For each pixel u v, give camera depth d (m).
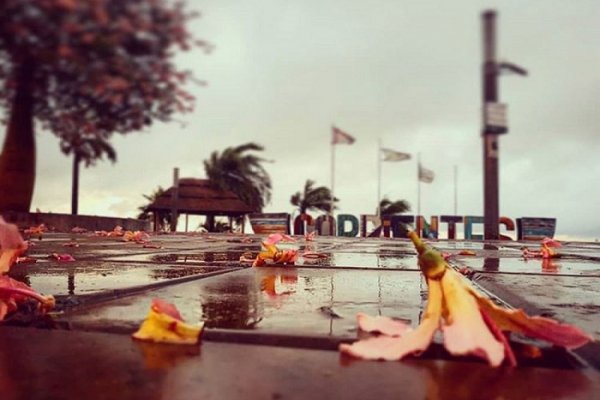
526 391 0.98
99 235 10.09
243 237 13.60
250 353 1.22
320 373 1.06
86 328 1.49
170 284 2.59
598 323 1.69
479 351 1.08
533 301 2.16
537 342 1.35
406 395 0.94
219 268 3.56
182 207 18.80
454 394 0.95
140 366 1.10
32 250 5.23
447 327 1.14
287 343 1.33
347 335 1.40
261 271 3.39
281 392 0.94
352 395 0.93
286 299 2.12
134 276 2.88
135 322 1.56
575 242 14.16
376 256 5.35
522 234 19.62
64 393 0.92
